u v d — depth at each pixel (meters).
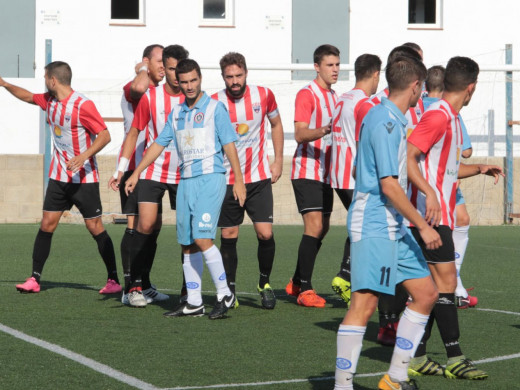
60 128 22.28
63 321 18.36
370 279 11.84
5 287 23.95
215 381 13.04
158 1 54.03
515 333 17.70
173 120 18.86
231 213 20.91
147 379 13.08
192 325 18.20
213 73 53.69
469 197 50.16
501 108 52.91
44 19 53.34
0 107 49.75
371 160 11.95
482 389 12.95
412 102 12.36
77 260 31.16
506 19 56.28
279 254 33.97
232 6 54.84
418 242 14.18
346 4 55.28
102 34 53.78
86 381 12.90
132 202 21.73
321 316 19.75
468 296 21.38
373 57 20.91
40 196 48.22
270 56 55.00
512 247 37.75
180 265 30.16
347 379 11.94
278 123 21.94
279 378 13.31
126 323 18.30
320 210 21.56
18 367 13.79
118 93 49.41
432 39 56.03
